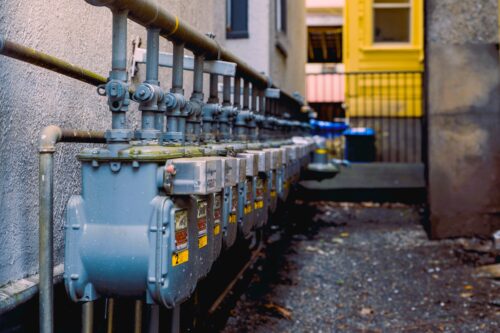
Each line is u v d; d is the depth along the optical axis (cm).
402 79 1175
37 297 221
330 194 969
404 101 1120
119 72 206
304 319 470
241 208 297
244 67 363
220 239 262
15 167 217
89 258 197
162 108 233
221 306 446
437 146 745
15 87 215
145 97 216
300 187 902
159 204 193
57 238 252
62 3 253
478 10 743
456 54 745
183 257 205
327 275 589
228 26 777
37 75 232
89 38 282
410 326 457
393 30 1225
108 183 198
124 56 207
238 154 302
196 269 221
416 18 1196
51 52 244
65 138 213
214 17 586
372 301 516
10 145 213
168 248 194
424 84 829
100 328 266
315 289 543
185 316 355
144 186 196
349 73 1070
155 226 192
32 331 218
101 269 197
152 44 227
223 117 339
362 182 953
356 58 1209
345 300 518
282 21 952
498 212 736
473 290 541
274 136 527
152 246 192
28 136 226
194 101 293
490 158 739
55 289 233
